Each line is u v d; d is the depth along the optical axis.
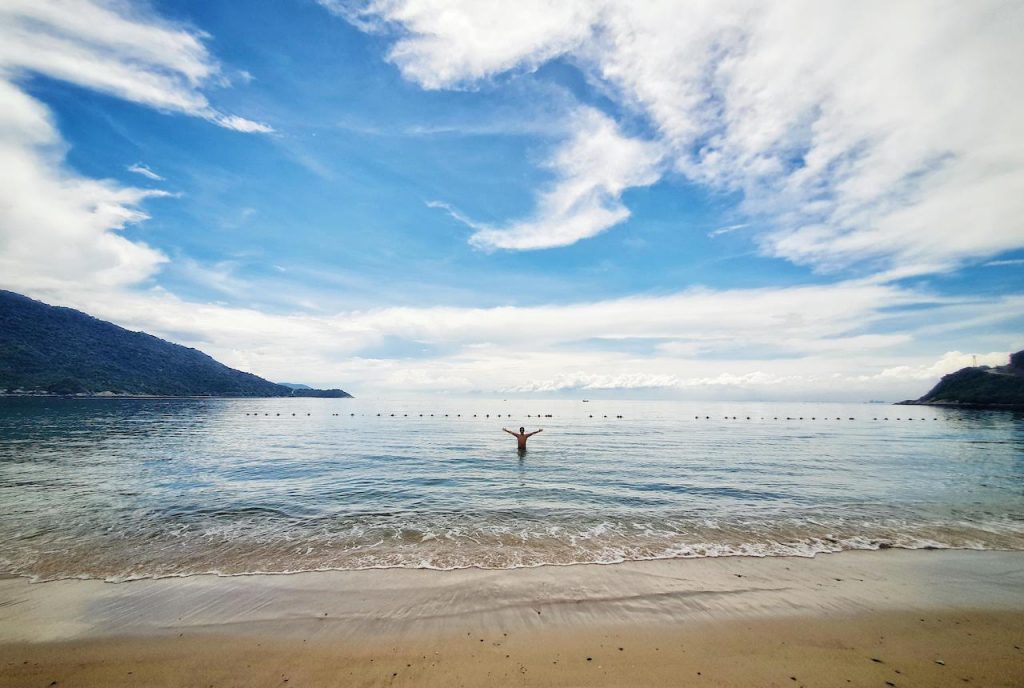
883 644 7.11
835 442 44.44
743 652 6.84
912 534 13.05
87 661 6.54
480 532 13.09
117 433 44.00
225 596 8.76
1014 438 48.59
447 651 6.83
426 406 181.75
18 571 9.99
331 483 20.80
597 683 6.04
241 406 141.88
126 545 11.73
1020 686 6.00
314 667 6.40
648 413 131.25
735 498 17.83
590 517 14.82
